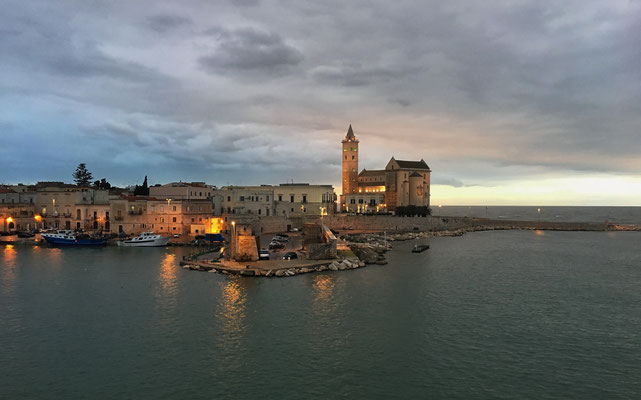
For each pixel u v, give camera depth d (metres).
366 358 39.69
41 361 38.88
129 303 55.81
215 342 43.06
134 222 121.88
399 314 52.38
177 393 33.47
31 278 70.25
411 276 74.62
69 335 44.94
